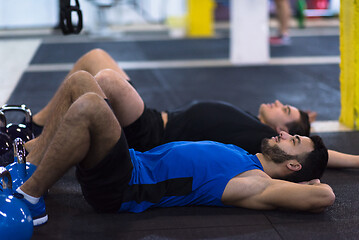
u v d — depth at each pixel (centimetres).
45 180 200
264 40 643
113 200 217
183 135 273
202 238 202
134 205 221
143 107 263
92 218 218
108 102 222
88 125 197
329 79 554
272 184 219
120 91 252
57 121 219
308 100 466
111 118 202
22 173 211
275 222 216
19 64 620
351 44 354
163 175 225
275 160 232
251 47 643
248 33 639
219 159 226
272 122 292
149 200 221
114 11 1032
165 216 220
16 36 849
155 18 1073
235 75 579
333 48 745
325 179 267
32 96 471
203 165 224
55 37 840
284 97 478
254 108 442
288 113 291
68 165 200
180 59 673
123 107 255
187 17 902
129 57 681
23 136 254
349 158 276
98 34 841
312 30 922
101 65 295
